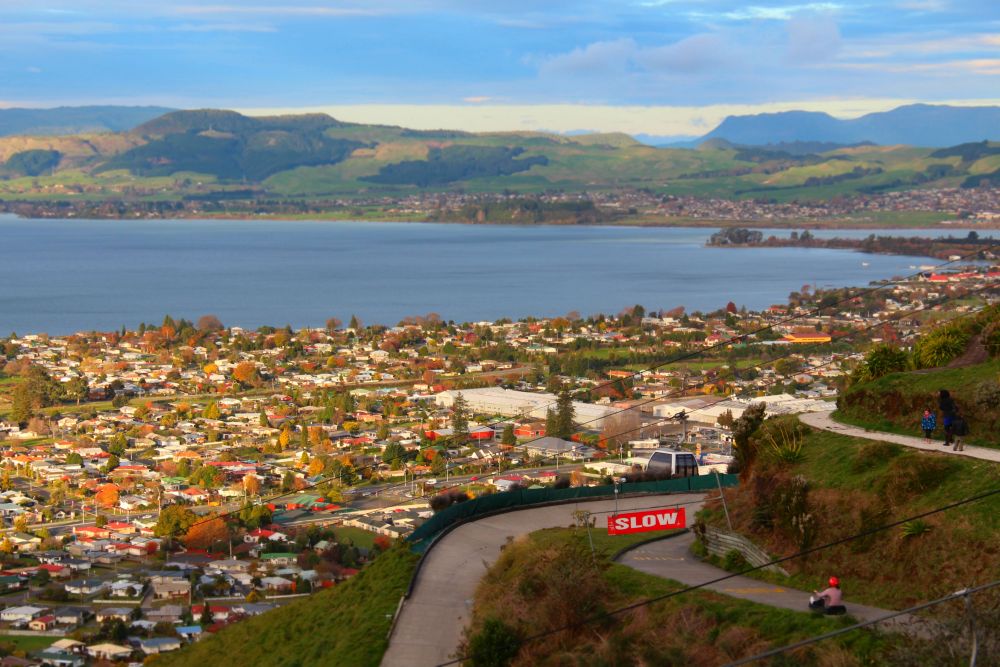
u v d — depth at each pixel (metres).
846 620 22.39
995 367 34.03
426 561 33.59
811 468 30.36
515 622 26.39
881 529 24.95
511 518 38.47
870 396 34.09
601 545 31.38
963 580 23.42
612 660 23.38
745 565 28.03
